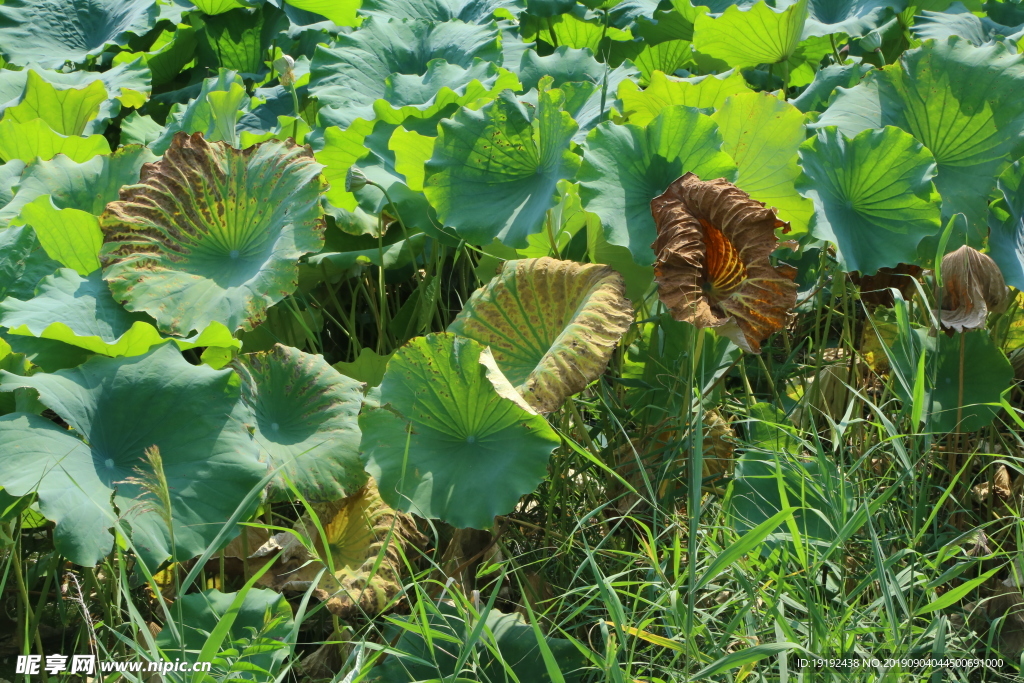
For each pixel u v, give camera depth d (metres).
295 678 4.46
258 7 6.51
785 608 4.39
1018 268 4.88
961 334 4.72
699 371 4.87
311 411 4.68
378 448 4.55
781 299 4.41
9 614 4.71
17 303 4.63
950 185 5.03
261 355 4.72
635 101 5.23
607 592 4.19
